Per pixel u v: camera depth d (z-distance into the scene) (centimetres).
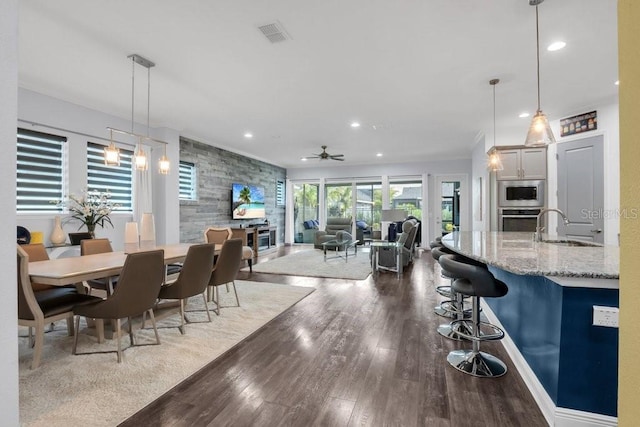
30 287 228
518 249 252
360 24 253
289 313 355
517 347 242
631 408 60
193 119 520
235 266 362
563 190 489
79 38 274
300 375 223
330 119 517
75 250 394
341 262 681
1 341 107
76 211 425
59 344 270
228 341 279
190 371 227
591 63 319
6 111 110
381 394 201
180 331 299
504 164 540
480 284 218
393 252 598
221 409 185
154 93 402
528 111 471
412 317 341
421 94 403
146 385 209
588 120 454
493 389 207
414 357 249
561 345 168
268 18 245
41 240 377
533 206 525
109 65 325
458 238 355
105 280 317
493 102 432
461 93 399
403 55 303
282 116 501
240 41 278
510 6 230
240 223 798
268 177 952
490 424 173
